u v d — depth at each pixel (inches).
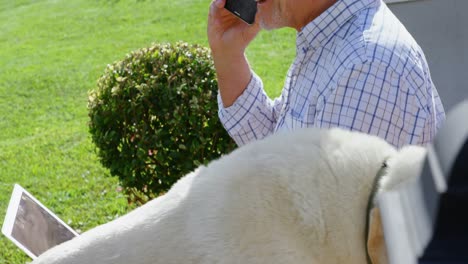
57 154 307.9
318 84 81.9
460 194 23.7
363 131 76.0
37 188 273.1
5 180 284.8
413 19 156.6
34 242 98.2
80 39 534.9
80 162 294.2
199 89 173.8
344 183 50.9
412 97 76.9
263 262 50.0
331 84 78.3
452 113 25.0
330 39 82.0
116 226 57.6
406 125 77.2
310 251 50.7
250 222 50.8
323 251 50.6
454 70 156.3
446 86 157.2
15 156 311.4
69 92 414.3
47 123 364.8
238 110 102.4
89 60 473.7
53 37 551.2
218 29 100.7
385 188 49.2
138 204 192.4
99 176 276.2
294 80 87.0
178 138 175.2
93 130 186.4
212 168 55.8
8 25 607.8
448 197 23.8
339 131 55.5
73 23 580.1
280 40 464.4
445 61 156.6
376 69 75.7
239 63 101.5
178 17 544.7
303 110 84.4
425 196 25.0
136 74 179.5
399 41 78.2
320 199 50.8
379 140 55.1
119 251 55.1
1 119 378.6
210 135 174.1
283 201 51.1
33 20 610.2
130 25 547.8
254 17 98.3
